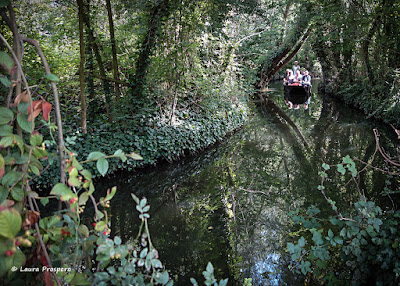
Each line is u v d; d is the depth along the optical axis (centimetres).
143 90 686
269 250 367
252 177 635
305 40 1533
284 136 962
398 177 534
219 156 789
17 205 168
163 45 712
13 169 171
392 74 941
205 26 749
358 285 278
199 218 465
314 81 2678
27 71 585
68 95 673
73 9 641
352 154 733
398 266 248
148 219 469
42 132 522
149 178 633
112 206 516
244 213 474
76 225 187
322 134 956
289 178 611
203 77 849
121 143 625
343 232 286
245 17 1048
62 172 176
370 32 983
